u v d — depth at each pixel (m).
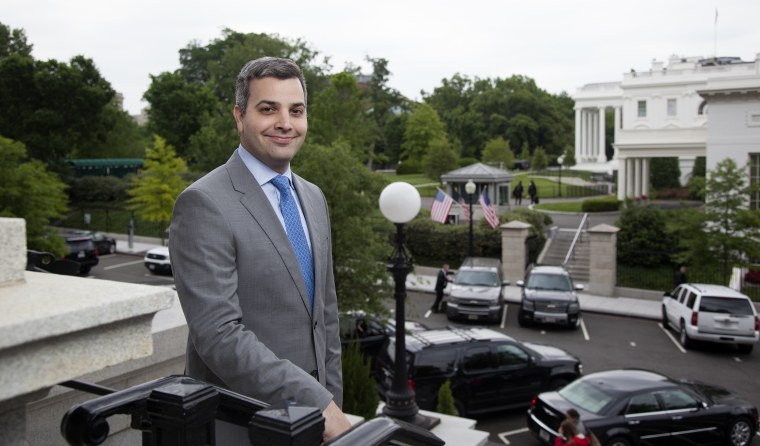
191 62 73.25
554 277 22.77
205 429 1.49
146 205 38.59
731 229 24.31
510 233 29.22
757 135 33.72
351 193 16.33
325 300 2.65
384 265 16.66
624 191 48.75
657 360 18.61
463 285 23.11
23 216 24.31
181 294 2.12
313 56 53.69
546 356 14.30
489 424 13.38
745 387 16.31
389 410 10.01
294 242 2.44
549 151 104.00
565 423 9.54
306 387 1.85
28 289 1.48
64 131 49.50
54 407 4.01
